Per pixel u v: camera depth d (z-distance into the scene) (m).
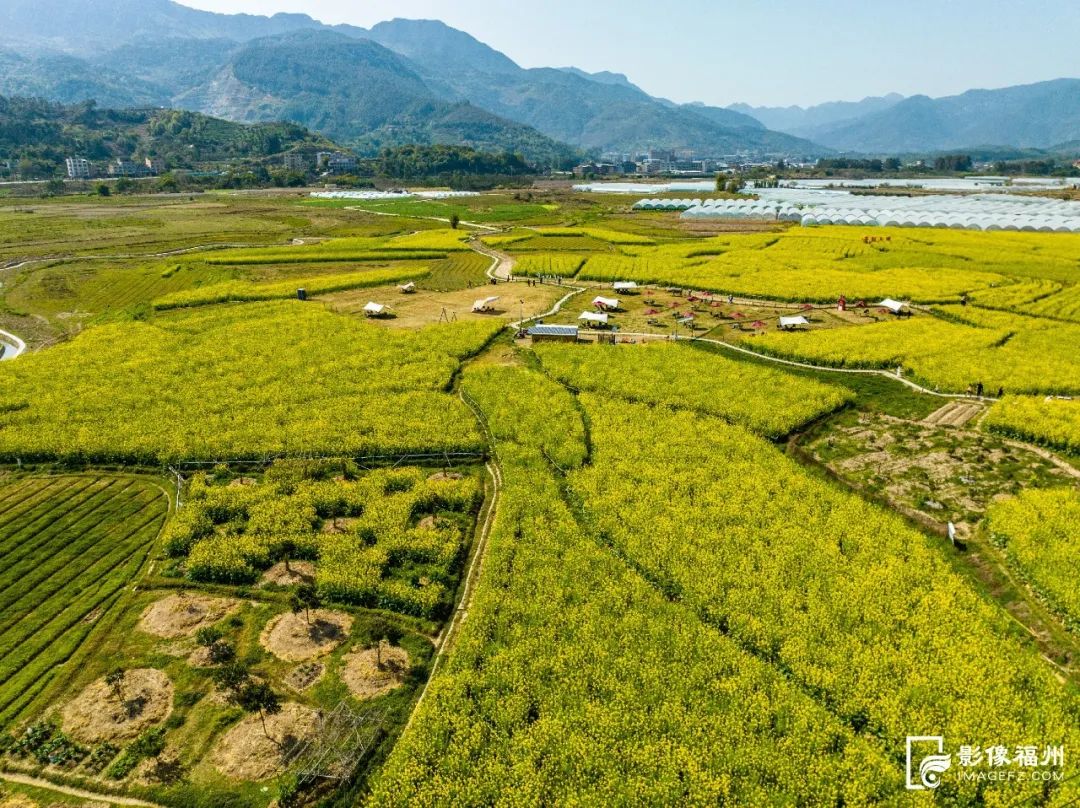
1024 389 74.50
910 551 47.31
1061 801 30.31
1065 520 49.41
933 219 199.12
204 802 32.16
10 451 63.72
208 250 169.62
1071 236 174.38
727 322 105.06
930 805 30.34
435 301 120.06
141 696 37.94
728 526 50.25
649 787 31.38
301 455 63.09
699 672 37.16
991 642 39.00
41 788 33.06
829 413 71.50
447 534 51.22
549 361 85.44
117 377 80.44
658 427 66.88
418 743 33.91
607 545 49.62
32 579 47.84
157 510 56.28
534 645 39.50
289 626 43.16
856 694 35.75
